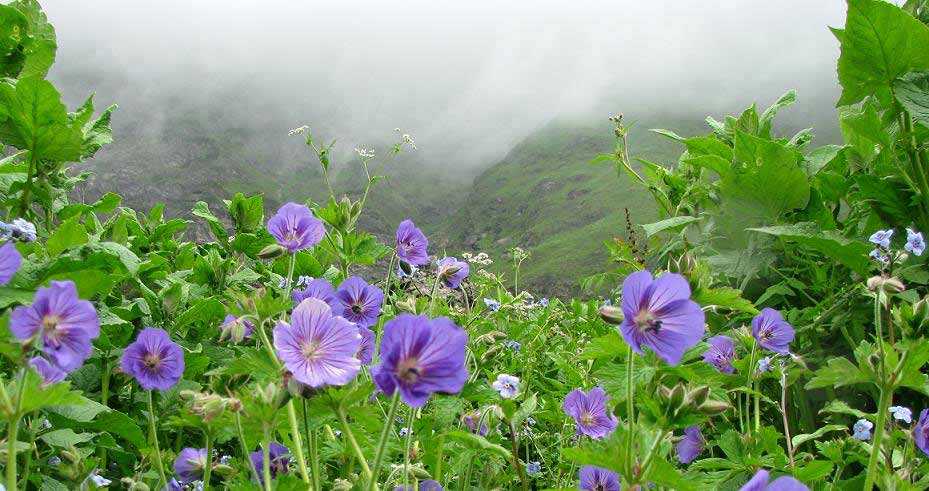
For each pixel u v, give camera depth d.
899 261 2.92
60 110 3.82
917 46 3.86
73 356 1.69
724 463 2.76
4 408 1.63
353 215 3.59
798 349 4.24
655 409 1.89
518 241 174.00
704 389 1.85
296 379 1.88
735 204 4.62
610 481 2.50
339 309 2.58
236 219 5.00
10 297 2.40
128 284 3.70
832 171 4.91
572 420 3.61
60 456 2.49
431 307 3.17
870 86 4.10
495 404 2.94
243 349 2.14
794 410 4.12
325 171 4.53
